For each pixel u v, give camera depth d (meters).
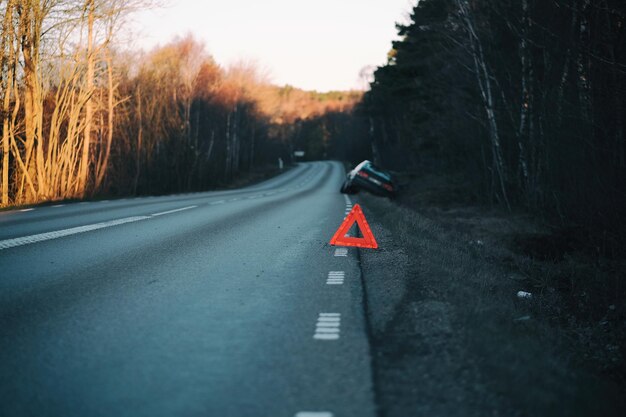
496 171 24.72
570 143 14.60
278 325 4.68
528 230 16.52
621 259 12.09
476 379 3.51
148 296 5.62
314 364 3.77
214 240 9.72
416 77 36.75
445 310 5.10
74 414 3.01
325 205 19.89
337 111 177.25
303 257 8.17
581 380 4.30
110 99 33.75
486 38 22.55
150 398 3.22
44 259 7.39
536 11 16.25
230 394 3.28
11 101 23.73
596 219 13.73
